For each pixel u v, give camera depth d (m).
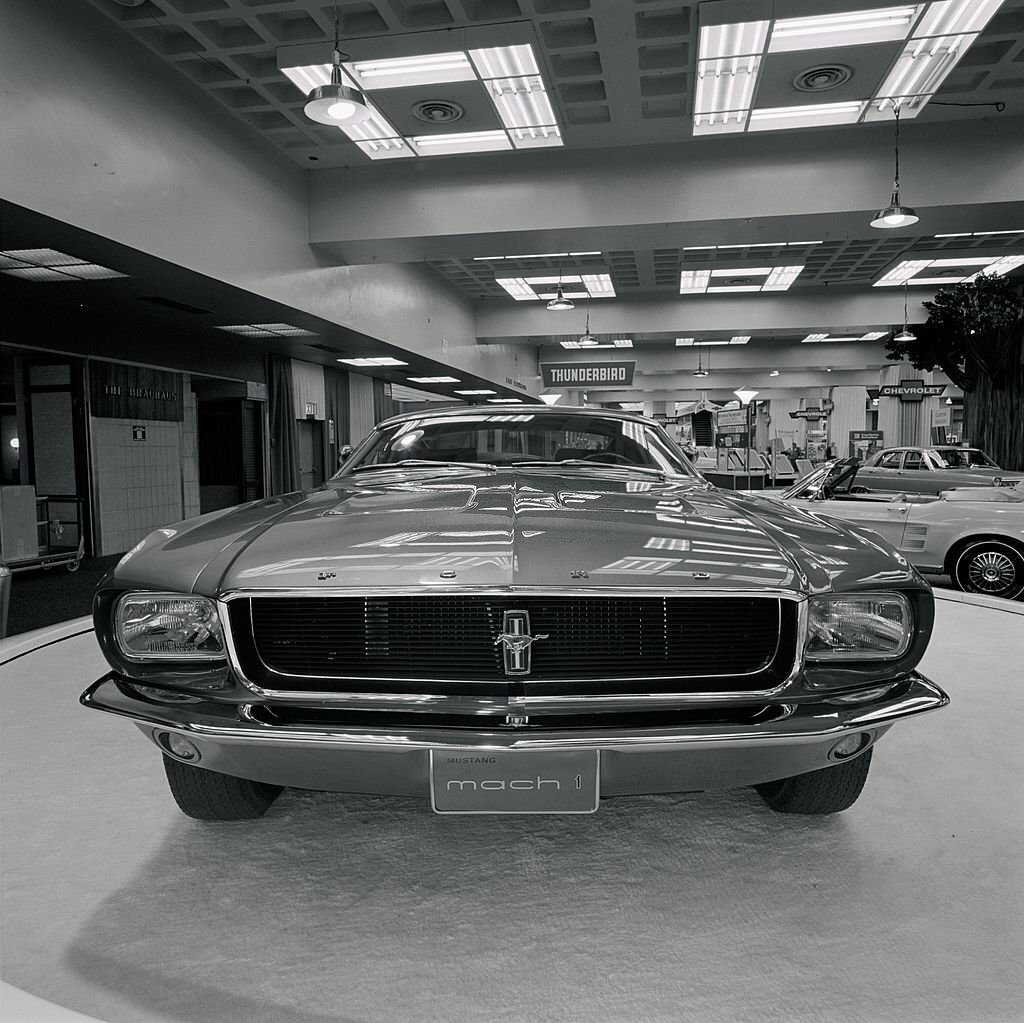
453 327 13.49
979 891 1.47
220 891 1.48
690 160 7.45
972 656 3.28
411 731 1.21
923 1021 1.12
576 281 12.82
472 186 7.81
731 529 1.53
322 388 13.20
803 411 22.84
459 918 1.39
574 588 1.27
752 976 1.22
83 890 1.49
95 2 4.91
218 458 11.02
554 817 1.79
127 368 8.69
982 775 2.03
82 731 2.39
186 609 1.33
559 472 2.21
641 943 1.31
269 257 7.33
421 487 1.96
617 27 5.16
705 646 1.32
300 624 1.32
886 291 14.12
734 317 14.62
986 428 11.82
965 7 4.87
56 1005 1.05
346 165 7.87
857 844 1.66
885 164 7.18
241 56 5.57
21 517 6.45
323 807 1.85
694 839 1.68
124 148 5.36
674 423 18.91
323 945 1.31
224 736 1.23
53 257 5.72
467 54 5.39
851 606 1.35
